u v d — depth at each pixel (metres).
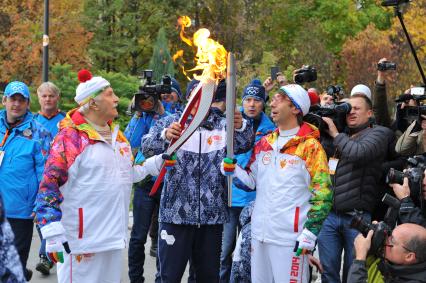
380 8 33.09
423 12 22.48
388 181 4.40
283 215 4.45
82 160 4.27
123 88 20.05
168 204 4.75
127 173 4.50
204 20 27.53
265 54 23.41
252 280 4.72
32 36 22.77
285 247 4.45
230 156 4.48
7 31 23.88
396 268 3.57
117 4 26.59
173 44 27.41
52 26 22.78
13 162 5.80
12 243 2.76
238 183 5.02
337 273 5.18
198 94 4.60
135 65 27.77
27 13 23.22
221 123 4.82
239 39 25.89
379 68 6.27
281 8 30.28
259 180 4.64
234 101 4.47
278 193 4.47
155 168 4.68
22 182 5.80
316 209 4.30
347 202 5.06
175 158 4.61
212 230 4.84
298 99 4.46
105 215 4.32
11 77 23.05
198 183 4.74
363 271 3.58
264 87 6.29
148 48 27.91
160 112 6.11
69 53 23.39
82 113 4.41
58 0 23.25
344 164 5.12
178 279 4.83
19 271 2.75
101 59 27.53
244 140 4.86
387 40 25.77
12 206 5.76
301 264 4.45
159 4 27.16
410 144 5.39
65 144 4.23
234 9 26.66
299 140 4.44
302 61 26.34
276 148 4.56
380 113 6.34
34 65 22.69
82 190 4.27
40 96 7.07
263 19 28.39
